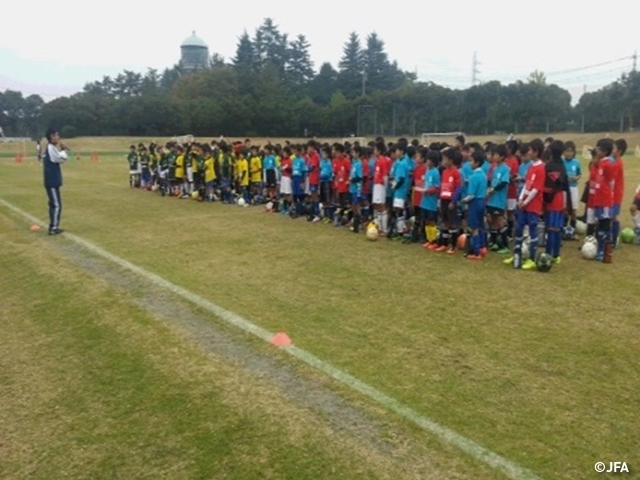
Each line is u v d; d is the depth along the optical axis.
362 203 10.82
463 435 3.41
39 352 4.84
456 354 4.64
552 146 7.62
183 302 6.07
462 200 8.49
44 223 11.51
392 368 4.38
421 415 3.64
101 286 6.68
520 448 3.28
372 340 4.96
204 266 7.74
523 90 52.94
